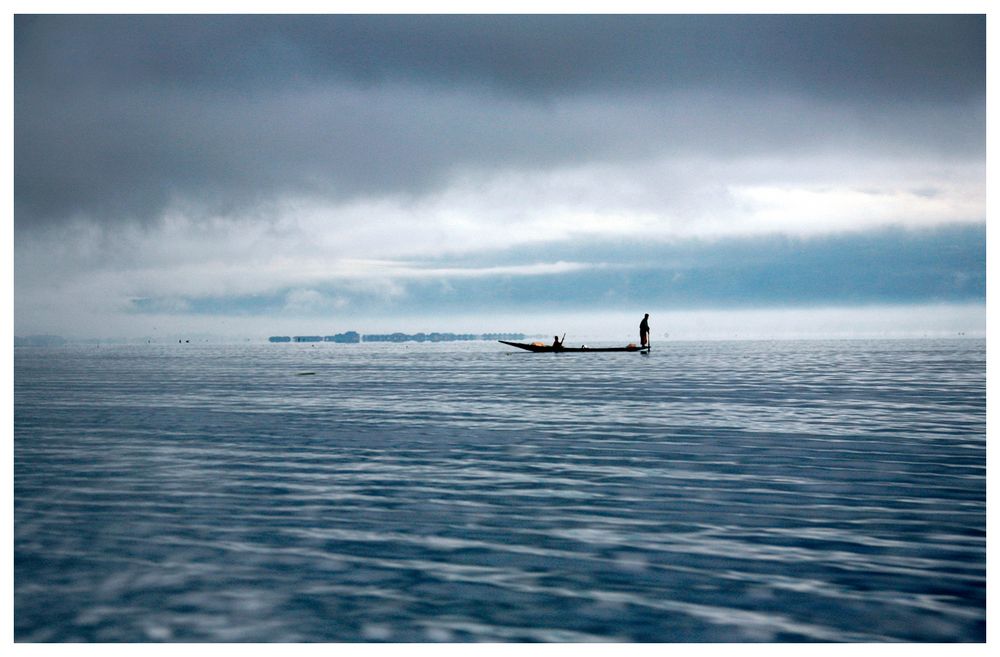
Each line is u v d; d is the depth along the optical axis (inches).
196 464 595.8
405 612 300.7
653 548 373.1
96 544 384.5
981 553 362.9
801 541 382.3
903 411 908.0
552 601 309.6
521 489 500.7
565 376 1658.5
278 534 400.8
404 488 506.3
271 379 1659.7
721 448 652.7
